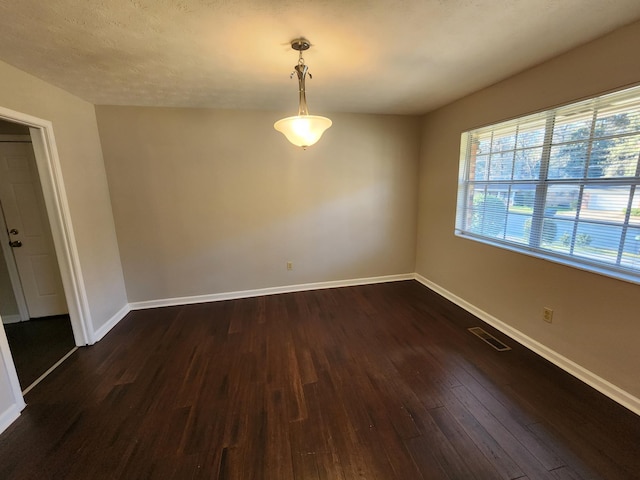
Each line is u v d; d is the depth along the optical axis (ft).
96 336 9.15
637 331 5.79
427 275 13.37
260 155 11.56
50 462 5.10
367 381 7.03
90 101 9.62
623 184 6.06
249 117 11.21
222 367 7.68
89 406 6.38
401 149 13.01
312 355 8.14
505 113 8.51
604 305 6.31
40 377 7.39
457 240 11.14
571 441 5.29
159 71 7.39
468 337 8.94
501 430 5.57
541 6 4.93
